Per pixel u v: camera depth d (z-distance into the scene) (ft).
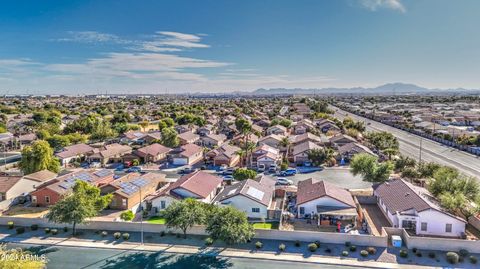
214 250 136.26
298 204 166.30
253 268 122.93
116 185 187.11
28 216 174.19
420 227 145.79
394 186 180.14
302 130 433.07
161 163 292.81
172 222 141.79
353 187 216.33
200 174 207.31
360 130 428.15
